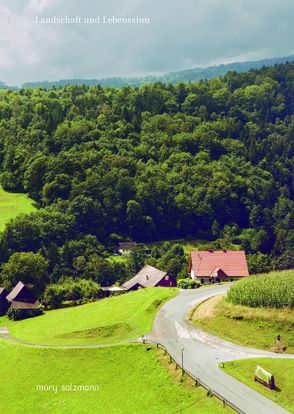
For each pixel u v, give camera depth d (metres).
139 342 73.56
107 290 128.75
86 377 69.62
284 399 55.41
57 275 145.62
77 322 90.56
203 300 89.81
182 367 62.72
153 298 93.00
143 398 61.44
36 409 65.19
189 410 55.28
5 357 77.56
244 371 61.72
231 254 126.31
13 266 132.88
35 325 96.75
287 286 75.12
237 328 73.81
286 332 69.94
